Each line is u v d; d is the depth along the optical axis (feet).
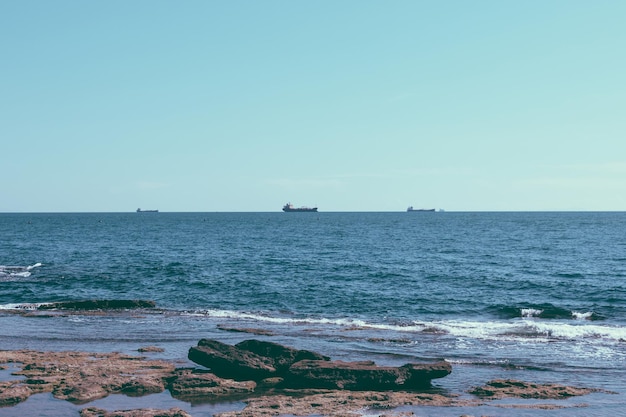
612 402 79.87
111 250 317.83
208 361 91.76
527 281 195.11
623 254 296.30
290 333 120.57
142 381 85.30
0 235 475.31
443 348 108.17
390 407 77.82
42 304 148.46
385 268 230.89
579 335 118.62
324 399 80.43
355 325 129.70
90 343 111.55
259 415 74.38
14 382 84.74
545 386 85.46
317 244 370.53
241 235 483.92
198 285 185.16
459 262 256.73
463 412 76.28
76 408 76.79
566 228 623.36
